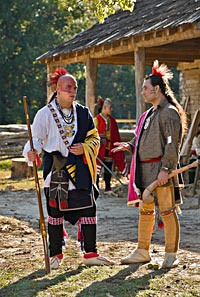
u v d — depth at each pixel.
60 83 7.94
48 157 8.06
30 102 55.28
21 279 7.79
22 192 17.98
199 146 17.98
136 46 17.05
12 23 52.31
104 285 7.37
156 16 17.34
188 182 17.50
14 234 10.95
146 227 8.30
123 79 68.12
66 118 8.00
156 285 7.34
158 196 8.05
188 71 23.66
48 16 53.50
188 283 7.42
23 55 52.31
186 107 23.67
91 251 8.27
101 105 17.91
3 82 53.66
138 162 8.02
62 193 7.95
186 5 16.64
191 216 12.78
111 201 15.70
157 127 7.84
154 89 7.88
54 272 8.00
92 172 8.05
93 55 19.77
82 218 8.19
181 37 15.18
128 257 8.34
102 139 16.80
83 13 50.97
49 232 8.22
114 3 12.42
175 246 8.13
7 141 26.19
